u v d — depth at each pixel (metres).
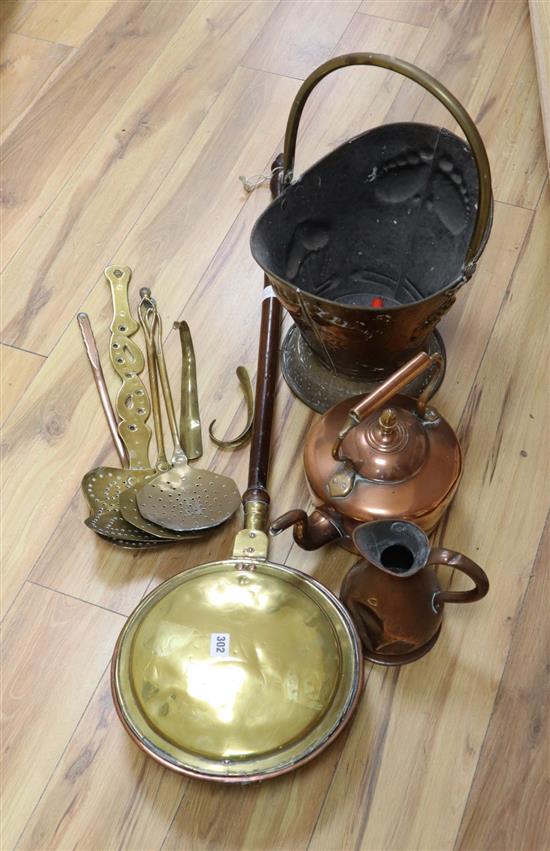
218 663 1.15
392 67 1.16
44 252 1.71
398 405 1.31
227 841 1.14
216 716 1.12
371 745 1.20
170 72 1.96
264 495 1.33
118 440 1.46
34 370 1.57
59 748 1.21
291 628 1.18
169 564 1.35
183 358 1.55
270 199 1.76
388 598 1.13
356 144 1.36
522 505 1.39
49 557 1.37
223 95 1.92
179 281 1.66
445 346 1.55
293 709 1.12
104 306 1.64
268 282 1.56
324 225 1.44
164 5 2.08
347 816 1.15
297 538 1.22
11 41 2.03
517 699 1.23
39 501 1.43
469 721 1.21
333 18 2.04
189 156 1.83
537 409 1.48
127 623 1.23
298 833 1.14
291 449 1.46
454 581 1.33
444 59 1.96
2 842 1.15
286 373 1.53
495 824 1.14
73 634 1.30
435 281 1.46
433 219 1.42
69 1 2.09
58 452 1.48
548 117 1.78
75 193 1.79
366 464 1.22
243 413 1.50
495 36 1.99
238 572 1.24
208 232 1.72
